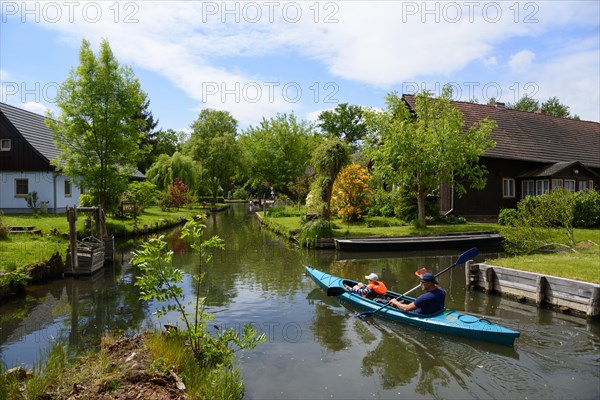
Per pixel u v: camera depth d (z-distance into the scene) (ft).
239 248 61.00
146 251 20.16
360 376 20.17
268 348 23.47
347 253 56.70
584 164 88.74
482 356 22.53
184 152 184.24
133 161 61.77
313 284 38.58
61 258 41.91
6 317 28.89
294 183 131.64
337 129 183.73
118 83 58.54
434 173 67.31
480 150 66.85
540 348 23.58
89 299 33.42
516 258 40.34
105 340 22.57
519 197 84.79
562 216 44.01
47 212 82.69
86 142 58.18
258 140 143.02
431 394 18.51
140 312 29.96
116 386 16.60
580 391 18.79
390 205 82.64
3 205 84.84
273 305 31.94
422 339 24.97
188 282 39.29
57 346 23.02
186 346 20.98
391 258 53.36
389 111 70.85
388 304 28.78
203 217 22.12
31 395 15.71
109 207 62.49
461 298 34.27
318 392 18.57
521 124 95.14
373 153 69.67
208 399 16.43
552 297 31.14
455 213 79.51
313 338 25.09
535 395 18.44
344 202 77.20
